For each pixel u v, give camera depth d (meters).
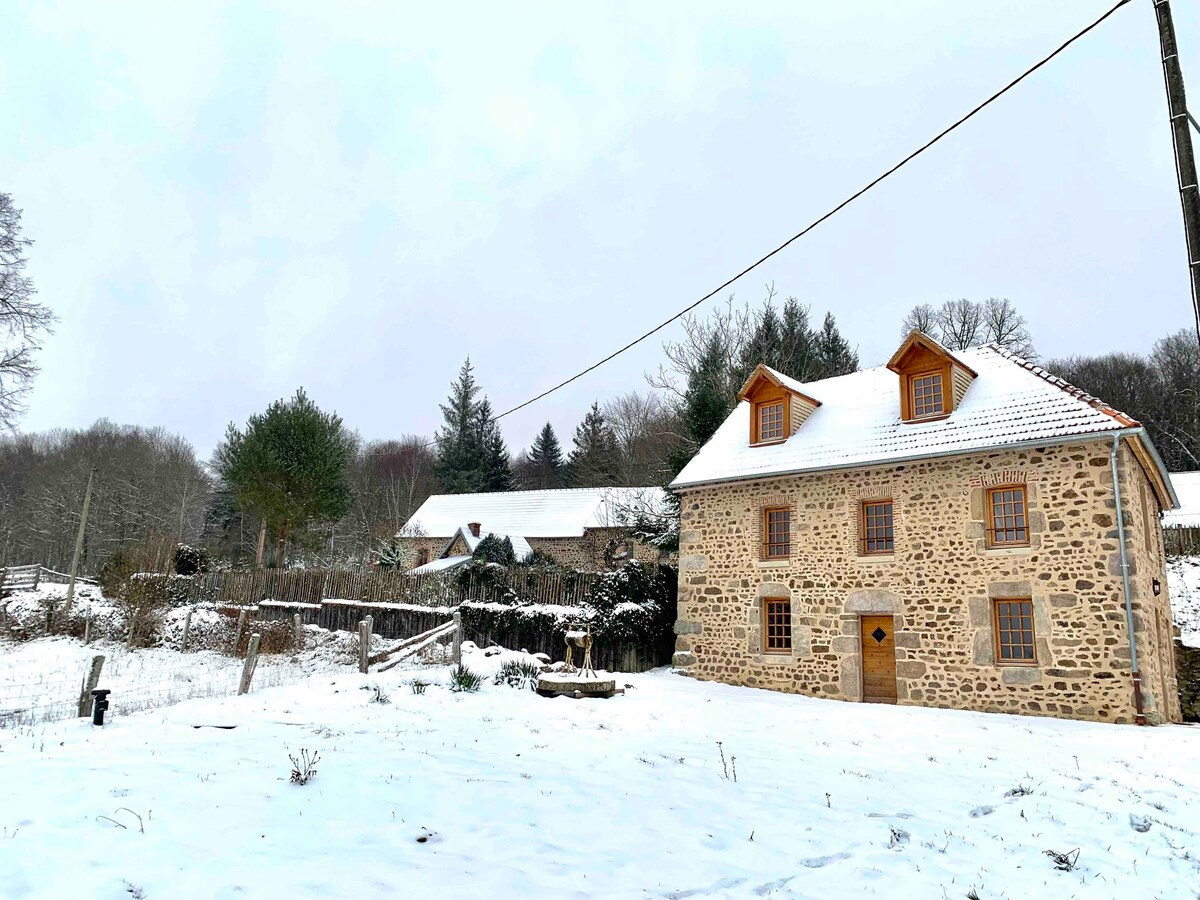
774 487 16.20
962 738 10.15
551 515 38.75
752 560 16.23
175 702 11.59
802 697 14.54
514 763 7.25
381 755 7.09
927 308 43.81
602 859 5.01
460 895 4.26
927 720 11.49
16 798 5.19
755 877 4.93
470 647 17.58
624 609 17.48
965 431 14.04
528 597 20.45
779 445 16.83
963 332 42.41
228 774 6.08
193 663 19.08
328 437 34.62
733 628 16.28
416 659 16.62
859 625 14.72
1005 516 13.49
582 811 5.94
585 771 7.16
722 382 28.02
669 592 19.00
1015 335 41.69
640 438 40.56
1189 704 15.88
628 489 33.16
